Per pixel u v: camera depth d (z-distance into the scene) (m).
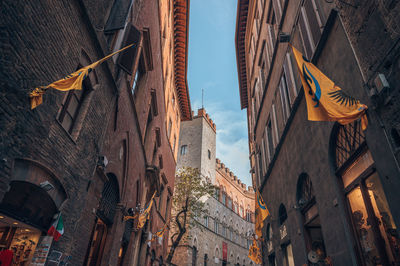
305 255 11.54
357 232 7.97
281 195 15.34
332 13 8.87
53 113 6.13
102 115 9.04
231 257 45.81
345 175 8.71
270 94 18.42
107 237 11.21
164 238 25.27
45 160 5.95
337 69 8.76
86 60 7.79
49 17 5.75
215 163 49.53
